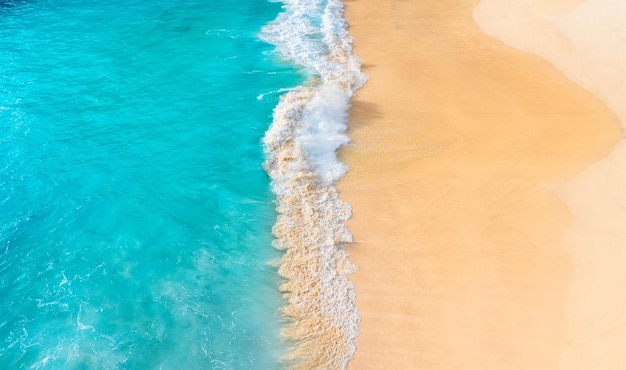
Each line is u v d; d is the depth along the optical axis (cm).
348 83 2656
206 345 1522
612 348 1489
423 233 1855
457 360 1484
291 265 1752
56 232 1839
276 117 2380
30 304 1611
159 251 1789
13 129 2273
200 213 1931
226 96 2542
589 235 1827
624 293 1636
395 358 1491
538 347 1507
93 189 2009
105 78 2659
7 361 1460
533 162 2139
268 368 1469
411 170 2120
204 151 2202
